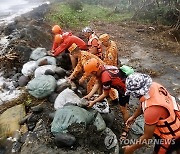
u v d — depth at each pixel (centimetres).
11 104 509
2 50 710
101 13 1512
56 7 1464
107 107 450
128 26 1256
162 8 1285
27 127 444
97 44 526
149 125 281
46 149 383
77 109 410
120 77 386
